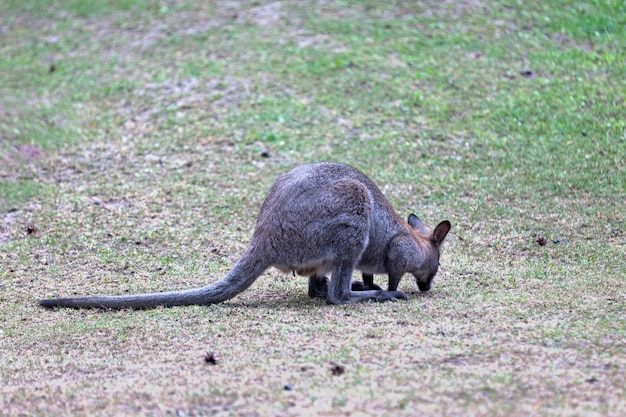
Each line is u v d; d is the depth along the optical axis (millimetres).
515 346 7922
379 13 23453
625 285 10594
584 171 15789
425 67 20531
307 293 11055
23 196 15695
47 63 22656
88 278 11914
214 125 18609
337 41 22047
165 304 10188
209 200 15391
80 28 24578
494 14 22844
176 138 18156
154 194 15695
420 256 10617
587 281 10867
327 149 17469
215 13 24469
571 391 6668
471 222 14070
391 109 18891
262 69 20891
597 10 22516
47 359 8273
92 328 9312
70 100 20359
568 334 8258
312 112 18938
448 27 22375
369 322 9133
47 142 18188
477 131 17797
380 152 17219
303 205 10156
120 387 7199
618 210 14164
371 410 6414
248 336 8719
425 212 14578
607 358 7473
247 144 17781
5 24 25391
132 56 22484
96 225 14344
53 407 6738
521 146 17078
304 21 23328
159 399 6828
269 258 10219
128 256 12969
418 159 16859
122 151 17719
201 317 9609
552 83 19438
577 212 14203
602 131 17281
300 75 20500
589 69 19938
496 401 6500
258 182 16188
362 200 10234
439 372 7219
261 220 10414
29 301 10766
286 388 6938
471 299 10133
